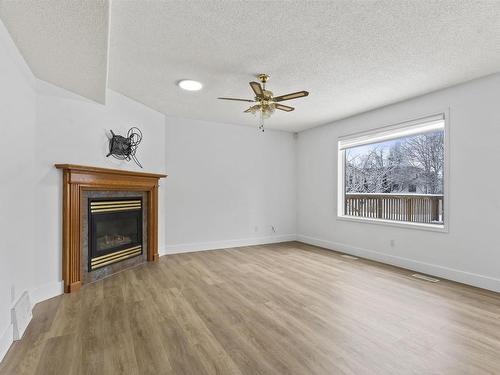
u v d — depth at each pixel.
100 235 3.58
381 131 4.31
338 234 5.11
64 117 3.04
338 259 4.49
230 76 3.16
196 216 5.05
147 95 3.79
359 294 2.98
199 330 2.22
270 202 5.85
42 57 2.38
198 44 2.47
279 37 2.36
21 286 2.40
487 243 3.15
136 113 4.06
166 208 4.79
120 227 3.92
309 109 4.39
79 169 3.07
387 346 2.00
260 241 5.72
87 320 2.38
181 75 3.13
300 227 6.03
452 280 3.43
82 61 2.45
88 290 3.10
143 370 1.74
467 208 3.31
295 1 1.91
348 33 2.30
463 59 2.75
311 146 5.74
